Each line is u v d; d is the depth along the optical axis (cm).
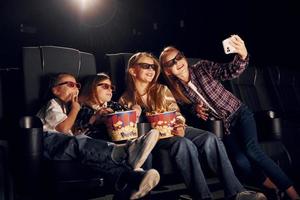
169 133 172
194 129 184
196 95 203
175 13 456
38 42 515
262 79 314
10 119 170
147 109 196
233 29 413
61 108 177
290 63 382
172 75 205
